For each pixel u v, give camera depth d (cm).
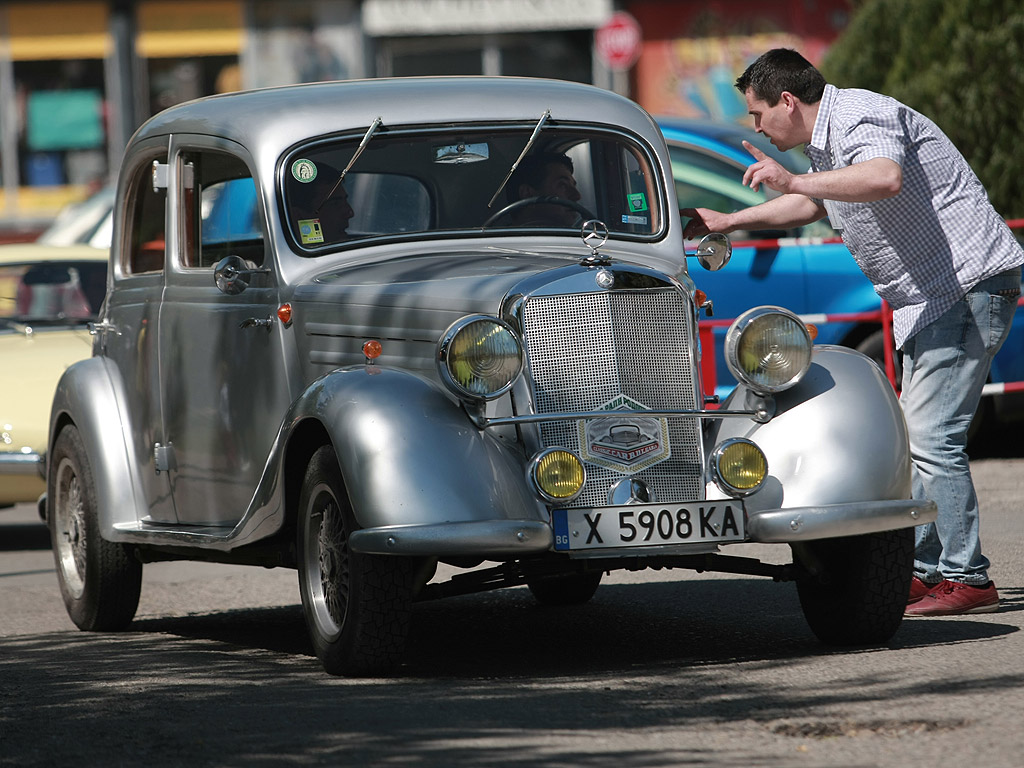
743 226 1822
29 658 1739
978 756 1151
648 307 1523
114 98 6316
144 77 6325
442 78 1842
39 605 2172
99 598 1919
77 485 1989
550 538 1427
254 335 1711
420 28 6306
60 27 6316
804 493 1484
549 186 1766
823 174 1587
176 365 1838
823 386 1533
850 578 1554
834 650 1571
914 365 1717
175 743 1281
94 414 1933
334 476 1485
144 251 1980
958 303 1680
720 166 2870
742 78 1703
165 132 1889
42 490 2739
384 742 1248
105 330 2022
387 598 1459
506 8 6312
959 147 3438
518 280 1511
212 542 1686
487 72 6375
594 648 1655
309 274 1677
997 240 1680
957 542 1727
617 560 1505
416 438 1431
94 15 6297
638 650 1633
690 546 1469
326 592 1539
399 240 1711
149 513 1919
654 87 6341
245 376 1727
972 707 1293
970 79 3431
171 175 1859
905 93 3503
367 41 6312
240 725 1330
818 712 1300
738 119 6294
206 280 1792
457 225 1728
